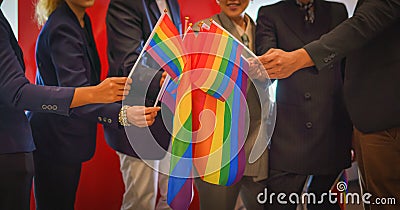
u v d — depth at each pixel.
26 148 1.81
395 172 2.01
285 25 2.29
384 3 1.87
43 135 2.32
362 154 2.08
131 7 2.25
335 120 2.30
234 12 2.22
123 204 2.53
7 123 1.75
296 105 2.30
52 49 2.22
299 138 2.29
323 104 2.29
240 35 2.26
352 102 2.08
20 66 1.77
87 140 2.38
